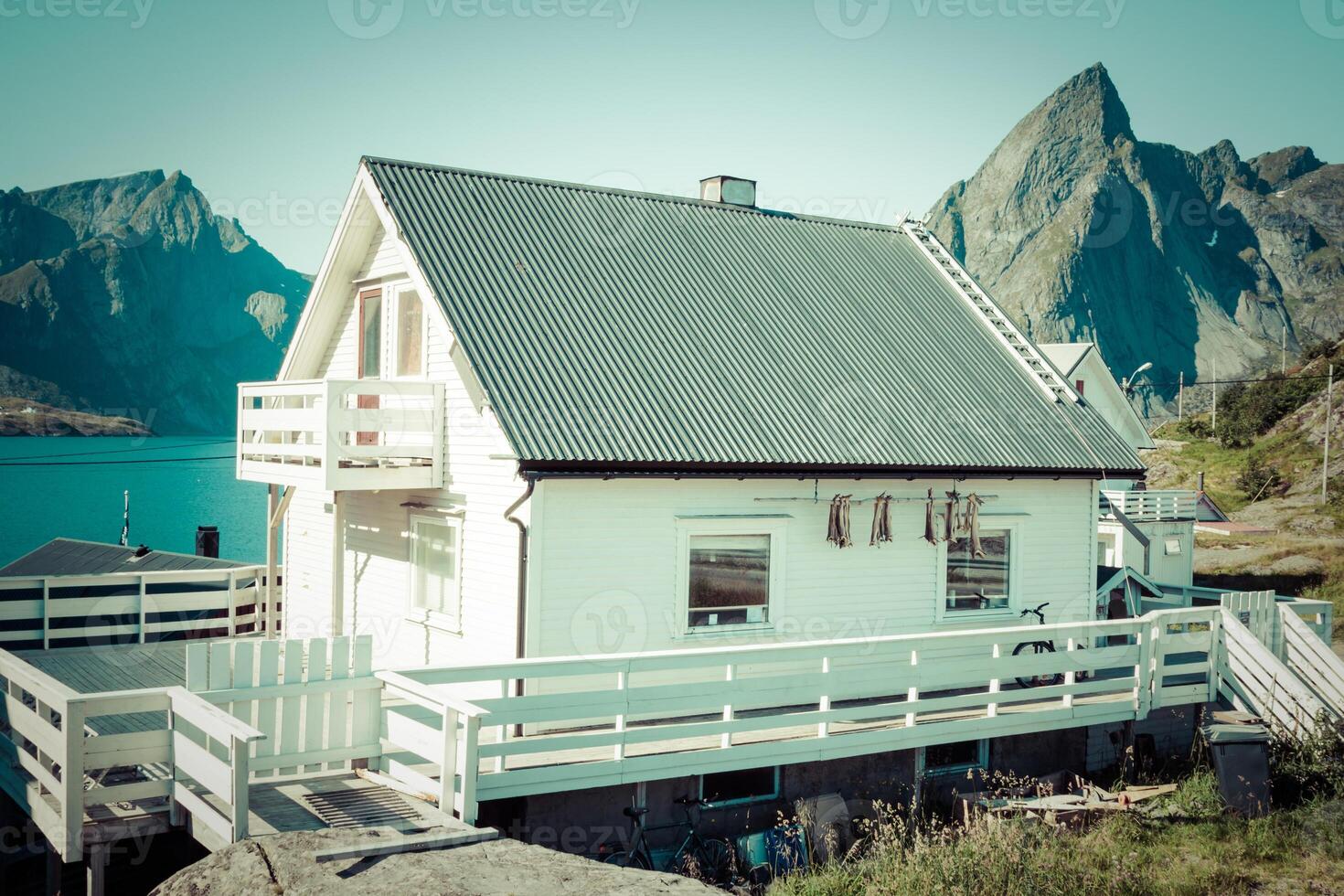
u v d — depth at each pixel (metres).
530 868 8.23
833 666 14.62
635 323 15.07
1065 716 14.34
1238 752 13.48
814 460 13.88
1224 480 61.38
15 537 73.19
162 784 9.38
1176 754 15.96
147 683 14.00
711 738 12.59
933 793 13.87
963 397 16.80
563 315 14.48
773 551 14.15
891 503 15.13
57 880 11.21
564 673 10.95
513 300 14.31
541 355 13.55
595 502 12.80
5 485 114.94
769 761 12.13
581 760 11.22
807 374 15.69
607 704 11.16
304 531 18.67
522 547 12.36
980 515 15.89
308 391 14.12
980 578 16.16
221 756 9.67
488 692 12.92
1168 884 10.71
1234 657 15.62
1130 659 14.83
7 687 11.12
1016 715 13.95
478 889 7.73
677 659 11.59
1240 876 10.99
